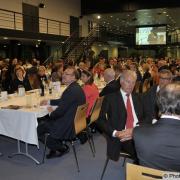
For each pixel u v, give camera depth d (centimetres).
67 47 1538
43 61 1527
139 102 298
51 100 403
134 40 2294
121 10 1666
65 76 359
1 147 427
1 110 370
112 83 436
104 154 396
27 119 351
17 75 600
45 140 366
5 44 1487
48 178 326
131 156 278
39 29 1490
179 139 156
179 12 1697
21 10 1372
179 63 1055
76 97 348
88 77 430
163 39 2023
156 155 160
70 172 341
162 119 163
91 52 1563
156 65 891
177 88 162
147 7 1587
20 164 364
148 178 156
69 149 410
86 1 1802
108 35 2011
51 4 1579
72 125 349
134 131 172
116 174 334
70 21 1753
